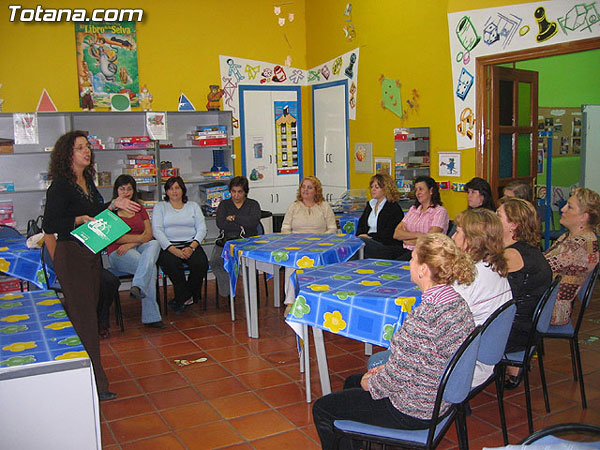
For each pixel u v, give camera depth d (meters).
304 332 3.27
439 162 5.82
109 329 4.99
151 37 7.05
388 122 6.52
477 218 2.61
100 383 3.48
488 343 2.35
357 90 7.00
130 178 5.23
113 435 3.07
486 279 2.57
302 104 8.07
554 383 3.57
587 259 3.23
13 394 2.04
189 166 7.28
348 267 3.58
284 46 7.86
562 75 7.79
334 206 6.48
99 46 6.79
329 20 7.40
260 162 7.88
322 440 2.28
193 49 7.29
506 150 5.54
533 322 2.74
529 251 2.93
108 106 6.85
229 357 4.20
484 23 5.18
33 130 6.12
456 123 5.59
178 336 4.73
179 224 5.57
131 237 5.06
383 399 2.12
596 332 4.51
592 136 6.29
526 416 3.16
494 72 5.25
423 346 2.01
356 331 2.80
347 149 7.34
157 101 7.15
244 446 2.92
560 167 7.95
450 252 2.08
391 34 6.32
